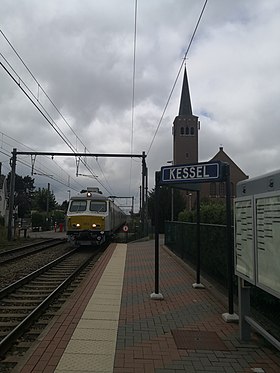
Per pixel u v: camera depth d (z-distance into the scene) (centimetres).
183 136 7956
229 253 716
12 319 762
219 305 813
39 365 478
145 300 860
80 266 1451
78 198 2445
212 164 775
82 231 2306
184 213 2328
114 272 1308
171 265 1509
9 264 1598
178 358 510
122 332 620
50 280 1220
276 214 462
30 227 5900
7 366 507
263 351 539
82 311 753
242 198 581
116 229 3316
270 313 681
